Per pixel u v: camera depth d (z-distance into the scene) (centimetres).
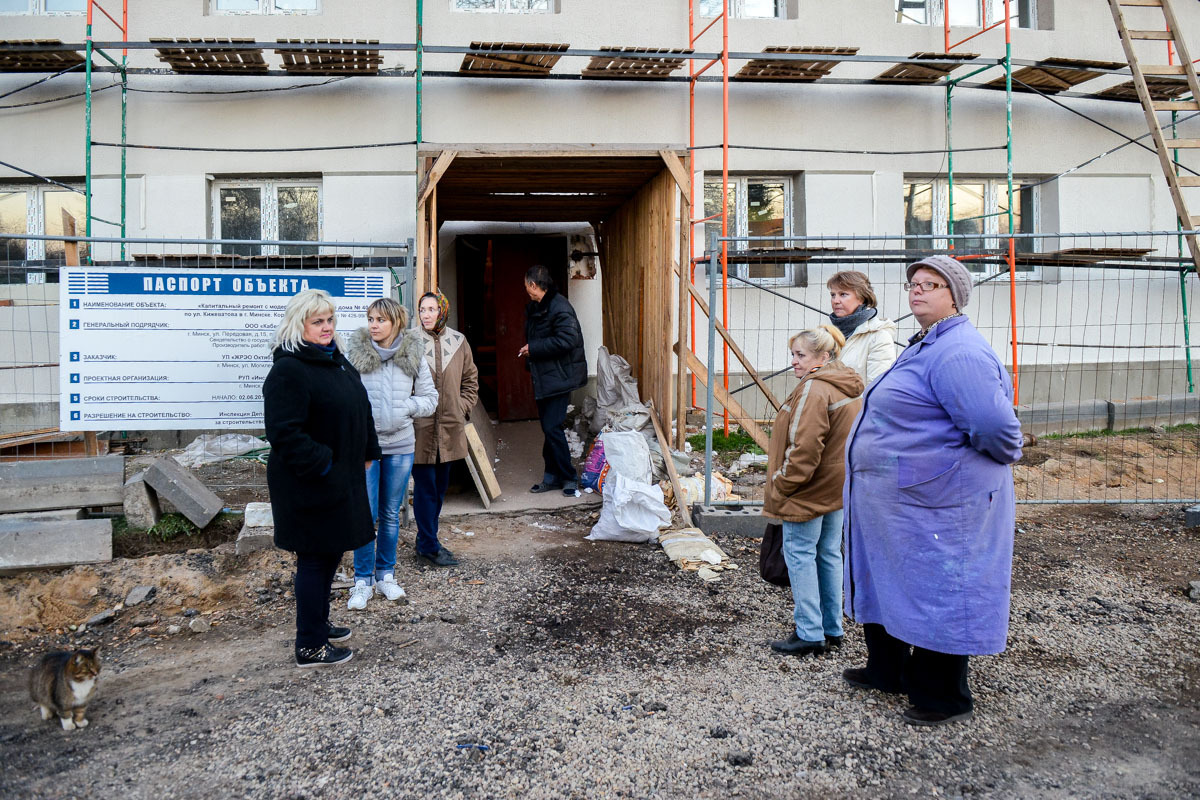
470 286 1039
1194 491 698
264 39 852
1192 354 992
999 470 301
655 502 553
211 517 531
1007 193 982
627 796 272
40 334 831
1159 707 337
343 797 272
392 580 459
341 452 356
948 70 888
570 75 873
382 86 864
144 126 846
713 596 463
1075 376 973
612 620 428
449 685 353
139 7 843
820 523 376
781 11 942
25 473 523
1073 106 979
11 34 838
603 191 770
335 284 544
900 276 942
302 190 896
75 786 279
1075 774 287
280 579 479
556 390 646
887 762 293
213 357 532
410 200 872
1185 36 999
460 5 904
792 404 363
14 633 423
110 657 393
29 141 844
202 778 283
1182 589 480
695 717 324
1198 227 764
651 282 708
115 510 548
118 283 523
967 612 297
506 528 589
